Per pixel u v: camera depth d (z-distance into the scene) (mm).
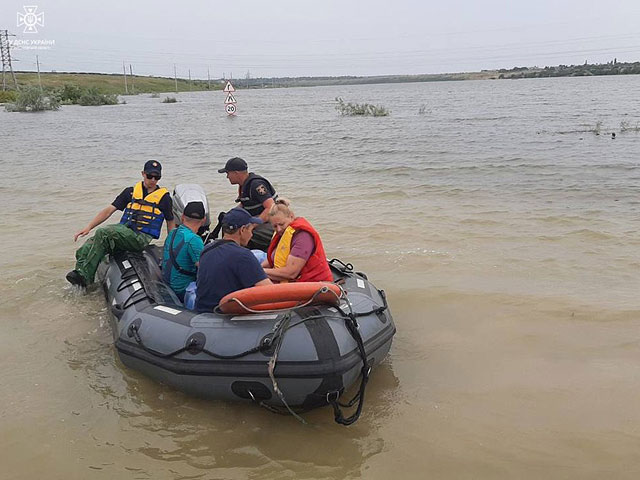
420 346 5215
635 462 3600
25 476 3527
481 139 20969
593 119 28391
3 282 6844
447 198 11117
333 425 4094
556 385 4496
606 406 4199
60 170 16312
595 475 3498
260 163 16984
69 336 5473
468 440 3865
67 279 6371
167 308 4680
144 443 3865
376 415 4199
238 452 3775
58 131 31312
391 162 16016
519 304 5977
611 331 5332
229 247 4457
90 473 3561
